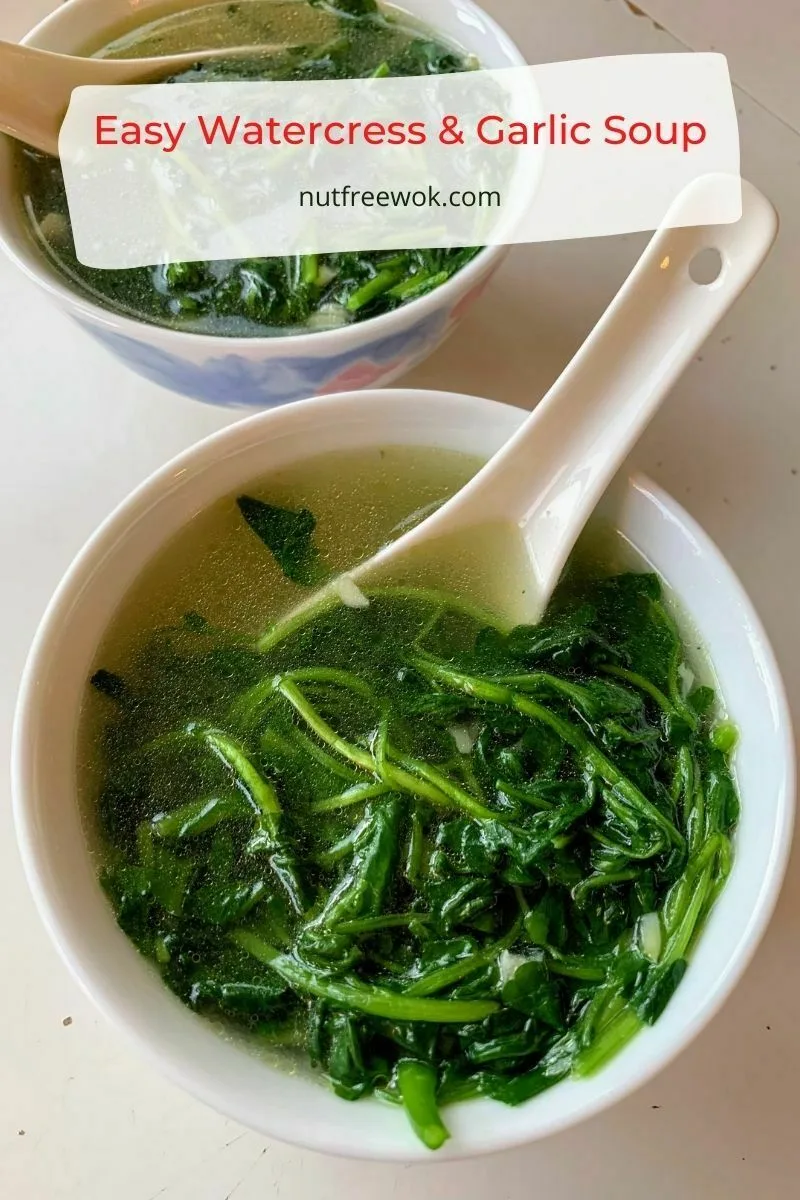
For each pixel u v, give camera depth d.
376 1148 0.24
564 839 0.27
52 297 0.31
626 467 0.29
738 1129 0.28
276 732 0.29
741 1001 0.30
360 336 0.30
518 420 0.30
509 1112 0.25
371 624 0.30
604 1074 0.25
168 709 0.29
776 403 0.35
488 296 0.36
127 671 0.29
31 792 0.26
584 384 0.29
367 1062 0.26
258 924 0.27
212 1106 0.24
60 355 0.36
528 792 0.28
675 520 0.29
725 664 0.28
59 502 0.34
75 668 0.28
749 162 0.38
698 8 0.40
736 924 0.26
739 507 0.34
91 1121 0.28
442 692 0.29
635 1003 0.26
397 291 0.32
